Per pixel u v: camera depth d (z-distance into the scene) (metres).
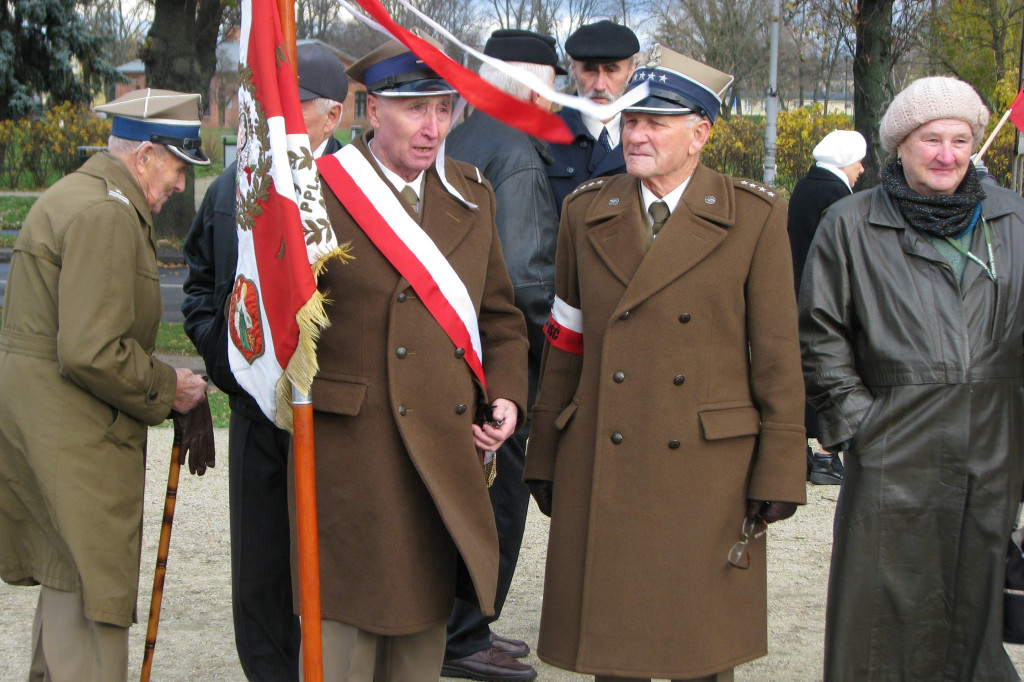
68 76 24.95
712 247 2.74
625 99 2.44
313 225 2.49
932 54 21.78
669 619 2.75
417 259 2.75
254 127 2.54
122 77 25.89
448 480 2.78
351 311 2.76
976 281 2.99
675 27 29.50
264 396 2.59
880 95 16.20
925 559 3.01
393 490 2.75
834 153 5.74
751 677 3.77
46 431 2.85
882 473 3.00
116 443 2.93
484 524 2.83
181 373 3.09
